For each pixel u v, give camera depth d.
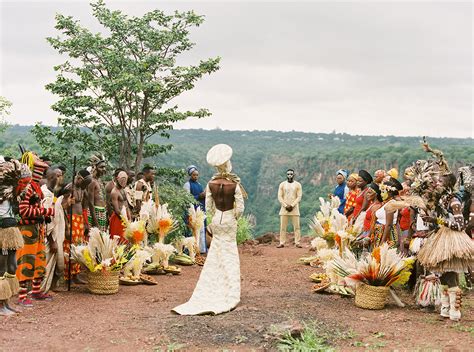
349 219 10.97
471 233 8.48
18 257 7.85
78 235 8.92
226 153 8.23
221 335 6.39
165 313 7.36
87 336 6.29
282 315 7.22
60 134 15.45
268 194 81.75
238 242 16.84
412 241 8.16
